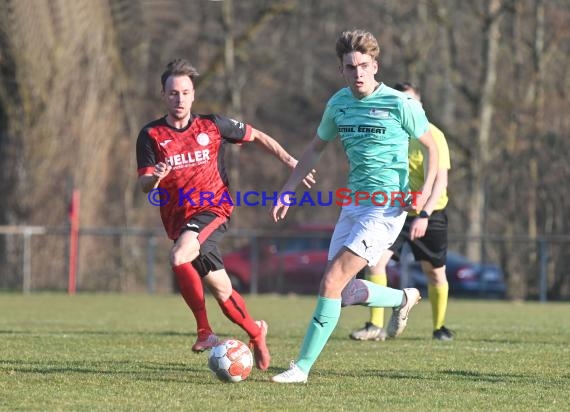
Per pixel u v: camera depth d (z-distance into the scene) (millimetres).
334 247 20531
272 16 98188
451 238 63469
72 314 42500
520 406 17047
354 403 17156
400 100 19516
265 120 131500
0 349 25391
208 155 21078
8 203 75188
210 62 107500
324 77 122062
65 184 75688
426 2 88375
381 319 29141
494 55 87875
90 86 78312
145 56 108938
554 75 86625
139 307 48500
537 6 87000
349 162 20281
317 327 19547
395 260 29656
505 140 85500
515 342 28688
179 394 17922
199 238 20500
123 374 20484
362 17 102000
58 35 77250
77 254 69375
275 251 64688
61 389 18375
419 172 27984
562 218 76125
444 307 29469
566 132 78875
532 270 64688
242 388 18672
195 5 116188
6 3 74875
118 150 82812
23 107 75688
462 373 21234
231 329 33094
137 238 72500
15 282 68000
